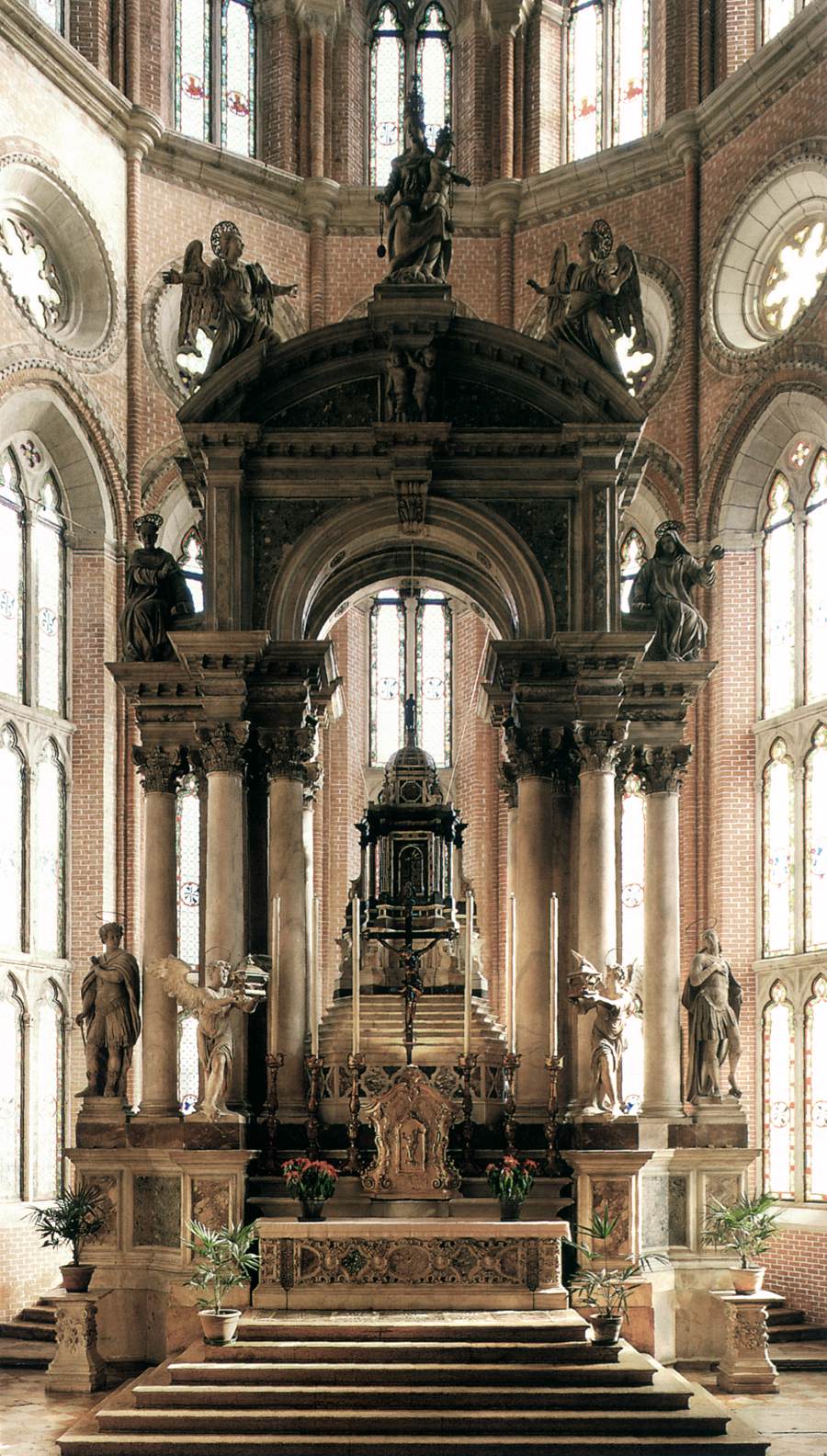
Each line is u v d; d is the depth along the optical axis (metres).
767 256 29.84
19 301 28.08
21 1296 25.89
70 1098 28.25
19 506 28.39
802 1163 27.06
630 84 33.62
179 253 31.45
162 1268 20.75
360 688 36.16
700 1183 21.44
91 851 28.97
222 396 21.91
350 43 34.94
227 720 21.53
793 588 28.78
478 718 34.53
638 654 21.44
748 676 29.48
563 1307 18.92
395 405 21.95
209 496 21.83
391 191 22.77
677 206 31.09
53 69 28.67
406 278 22.14
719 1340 21.09
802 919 27.78
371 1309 18.84
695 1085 21.83
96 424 29.33
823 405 27.19
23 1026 27.22
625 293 22.25
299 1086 21.94
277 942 21.88
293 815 22.30
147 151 30.98
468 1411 16.92
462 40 35.31
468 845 34.56
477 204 33.81
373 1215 20.58
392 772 25.00
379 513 22.12
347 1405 17.05
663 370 30.77
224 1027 20.67
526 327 33.25
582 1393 17.14
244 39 34.28
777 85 28.84
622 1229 20.27
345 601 24.50
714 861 29.27
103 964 21.72
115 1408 17.06
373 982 23.44
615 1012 20.75
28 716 28.00
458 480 22.09
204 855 22.78
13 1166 26.73
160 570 22.91
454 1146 21.44
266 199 32.88
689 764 29.83
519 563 22.03
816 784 27.72
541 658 21.91
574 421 22.06
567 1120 21.23
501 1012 32.31
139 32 31.36
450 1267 19.00
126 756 29.61
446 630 36.50
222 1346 17.84
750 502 29.70
